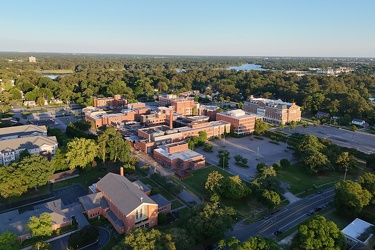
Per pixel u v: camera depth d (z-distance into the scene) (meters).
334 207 112.44
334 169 143.38
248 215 106.25
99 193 109.00
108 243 89.50
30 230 89.50
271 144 189.62
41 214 91.44
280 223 101.56
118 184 105.62
